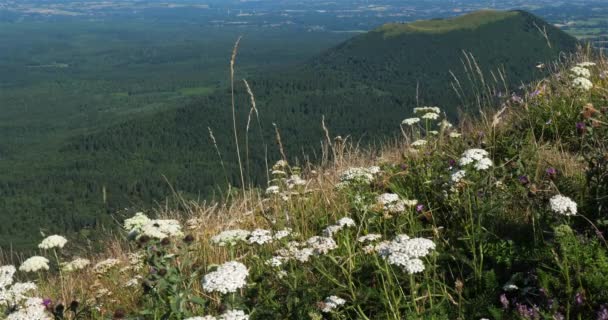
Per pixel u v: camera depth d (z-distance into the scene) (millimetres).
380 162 7008
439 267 4402
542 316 3551
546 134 6867
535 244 4180
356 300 3939
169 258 3984
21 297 4223
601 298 3549
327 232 4609
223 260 5414
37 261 4910
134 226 4828
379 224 5055
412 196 5586
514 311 3629
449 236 4863
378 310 4074
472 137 6996
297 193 6410
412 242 3547
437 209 5289
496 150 6223
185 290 3838
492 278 4023
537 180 5141
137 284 5508
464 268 4387
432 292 4148
